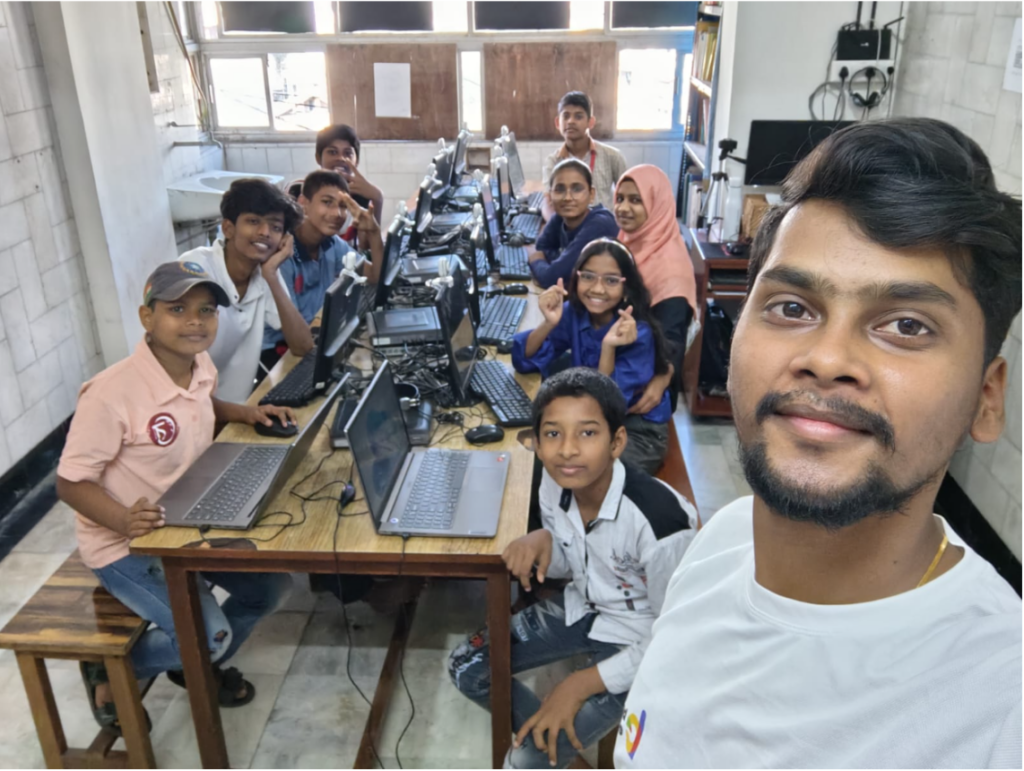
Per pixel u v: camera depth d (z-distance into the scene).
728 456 3.49
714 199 4.12
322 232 3.10
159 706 2.21
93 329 3.78
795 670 0.59
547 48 5.59
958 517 2.99
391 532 1.71
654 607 1.69
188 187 4.68
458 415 2.23
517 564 1.63
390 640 2.40
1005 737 0.47
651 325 2.46
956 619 0.53
